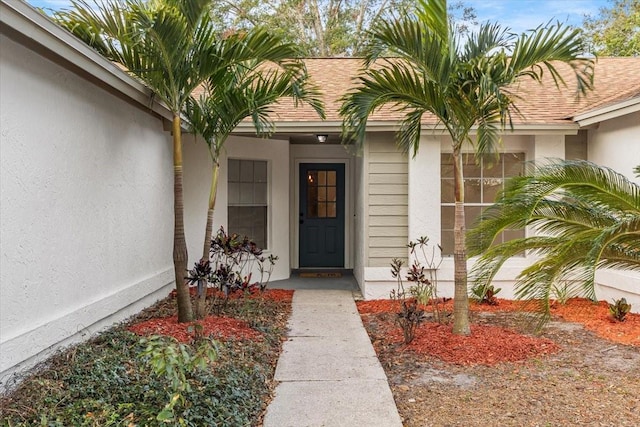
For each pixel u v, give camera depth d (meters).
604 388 3.95
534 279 4.66
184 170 7.84
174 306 6.41
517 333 5.52
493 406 3.64
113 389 3.35
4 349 3.35
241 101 5.61
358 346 5.11
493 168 7.70
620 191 4.59
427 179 7.43
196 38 5.07
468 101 4.89
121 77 4.70
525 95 8.35
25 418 2.93
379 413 3.49
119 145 5.39
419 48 4.64
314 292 7.95
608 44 18.98
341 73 9.81
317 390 3.92
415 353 4.87
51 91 4.00
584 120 6.97
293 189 10.02
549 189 4.62
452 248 7.65
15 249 3.51
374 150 7.57
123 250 5.50
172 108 5.25
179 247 5.38
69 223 4.29
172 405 2.73
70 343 4.28
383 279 7.52
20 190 3.58
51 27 3.54
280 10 19.47
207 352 3.01
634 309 6.52
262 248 8.92
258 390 3.81
